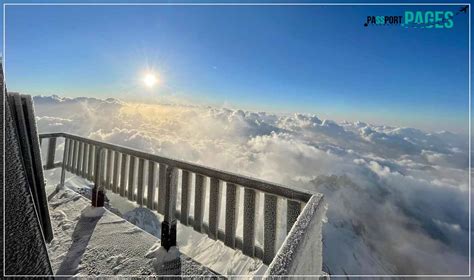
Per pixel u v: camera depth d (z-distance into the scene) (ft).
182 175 8.91
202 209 8.41
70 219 11.03
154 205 9.86
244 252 7.39
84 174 13.46
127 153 11.03
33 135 5.82
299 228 4.14
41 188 5.90
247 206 7.33
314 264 4.54
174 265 8.13
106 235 9.74
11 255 2.51
